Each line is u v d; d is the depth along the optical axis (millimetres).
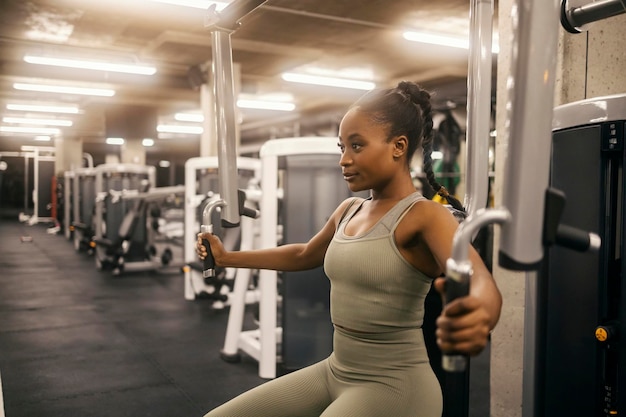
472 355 566
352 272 932
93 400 2824
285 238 3051
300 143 2996
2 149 18719
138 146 11727
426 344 1323
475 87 1038
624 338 1398
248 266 1184
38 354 3600
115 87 8711
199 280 5332
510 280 2156
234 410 1054
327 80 8250
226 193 1185
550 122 590
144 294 5680
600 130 1432
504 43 2139
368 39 6363
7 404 2758
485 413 2676
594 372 1464
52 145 18203
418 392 917
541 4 579
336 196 3029
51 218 15398
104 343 3879
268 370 3152
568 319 1536
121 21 5734
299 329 3070
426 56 7168
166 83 8359
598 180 1438
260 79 8625
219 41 1203
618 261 1431
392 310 917
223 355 3516
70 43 6605
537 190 589
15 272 6973
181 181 22438
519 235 589
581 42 1928
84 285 6137
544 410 1630
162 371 3293
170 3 4703
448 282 587
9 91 9070
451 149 7609
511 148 595
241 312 3514
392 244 902
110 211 7113
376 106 932
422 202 907
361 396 924
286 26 5879
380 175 946
